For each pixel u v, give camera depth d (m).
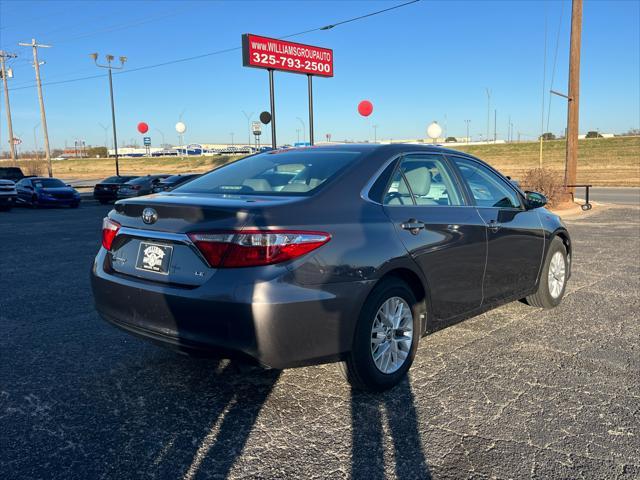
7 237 12.16
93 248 10.37
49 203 23.81
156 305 3.26
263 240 3.00
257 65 19.72
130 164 89.62
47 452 2.92
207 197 3.49
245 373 3.98
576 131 17.61
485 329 5.04
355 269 3.29
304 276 3.08
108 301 3.59
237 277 3.00
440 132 15.31
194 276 3.14
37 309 5.77
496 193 4.90
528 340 4.73
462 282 4.21
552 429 3.18
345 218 3.39
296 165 3.97
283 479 2.70
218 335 3.04
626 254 8.98
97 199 28.02
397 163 3.99
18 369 4.07
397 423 3.25
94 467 2.78
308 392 3.67
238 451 2.94
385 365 3.63
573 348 4.54
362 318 3.39
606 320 5.32
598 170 46.16
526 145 68.06
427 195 4.10
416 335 3.87
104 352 4.44
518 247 4.90
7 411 3.39
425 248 3.79
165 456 2.89
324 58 21.97
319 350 3.18
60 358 4.30
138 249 3.47
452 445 3.00
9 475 2.70
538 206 5.27
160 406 3.47
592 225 12.97
